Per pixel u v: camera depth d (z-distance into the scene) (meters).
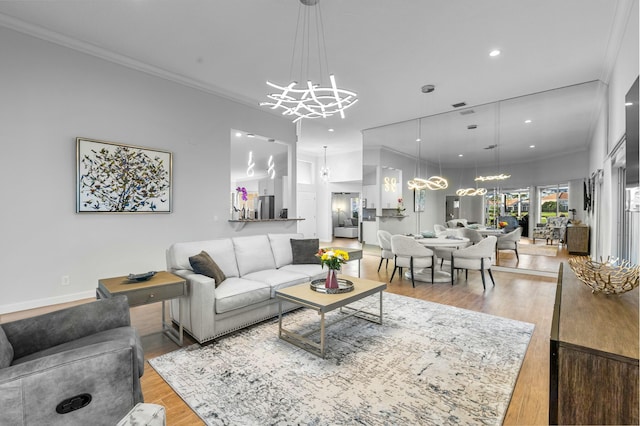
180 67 4.40
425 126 6.62
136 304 2.37
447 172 6.39
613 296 1.43
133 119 4.25
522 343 2.69
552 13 3.12
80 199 3.78
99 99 3.95
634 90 2.67
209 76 4.69
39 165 3.52
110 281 2.59
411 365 2.31
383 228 7.43
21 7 3.11
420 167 6.73
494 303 3.83
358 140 8.77
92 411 1.28
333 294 2.73
